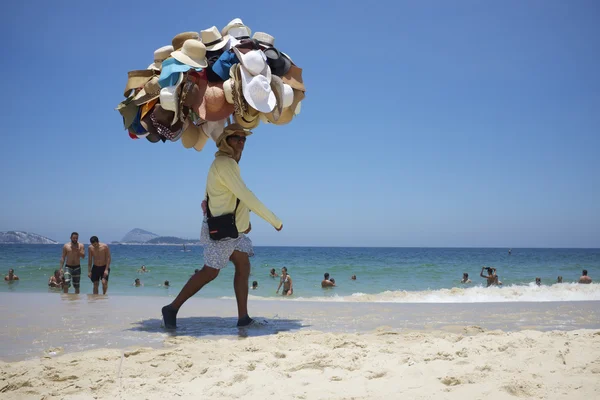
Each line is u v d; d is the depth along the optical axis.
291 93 5.11
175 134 5.00
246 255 5.34
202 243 5.20
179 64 4.65
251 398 2.68
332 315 6.18
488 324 5.48
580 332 4.32
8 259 43.25
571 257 66.81
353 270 33.03
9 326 5.24
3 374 3.23
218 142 5.11
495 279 19.66
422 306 7.18
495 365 3.18
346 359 3.44
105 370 3.36
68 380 3.17
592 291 12.08
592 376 2.86
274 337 4.44
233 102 4.76
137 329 5.11
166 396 2.75
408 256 72.56
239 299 5.32
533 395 2.58
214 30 4.93
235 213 5.10
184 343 4.34
